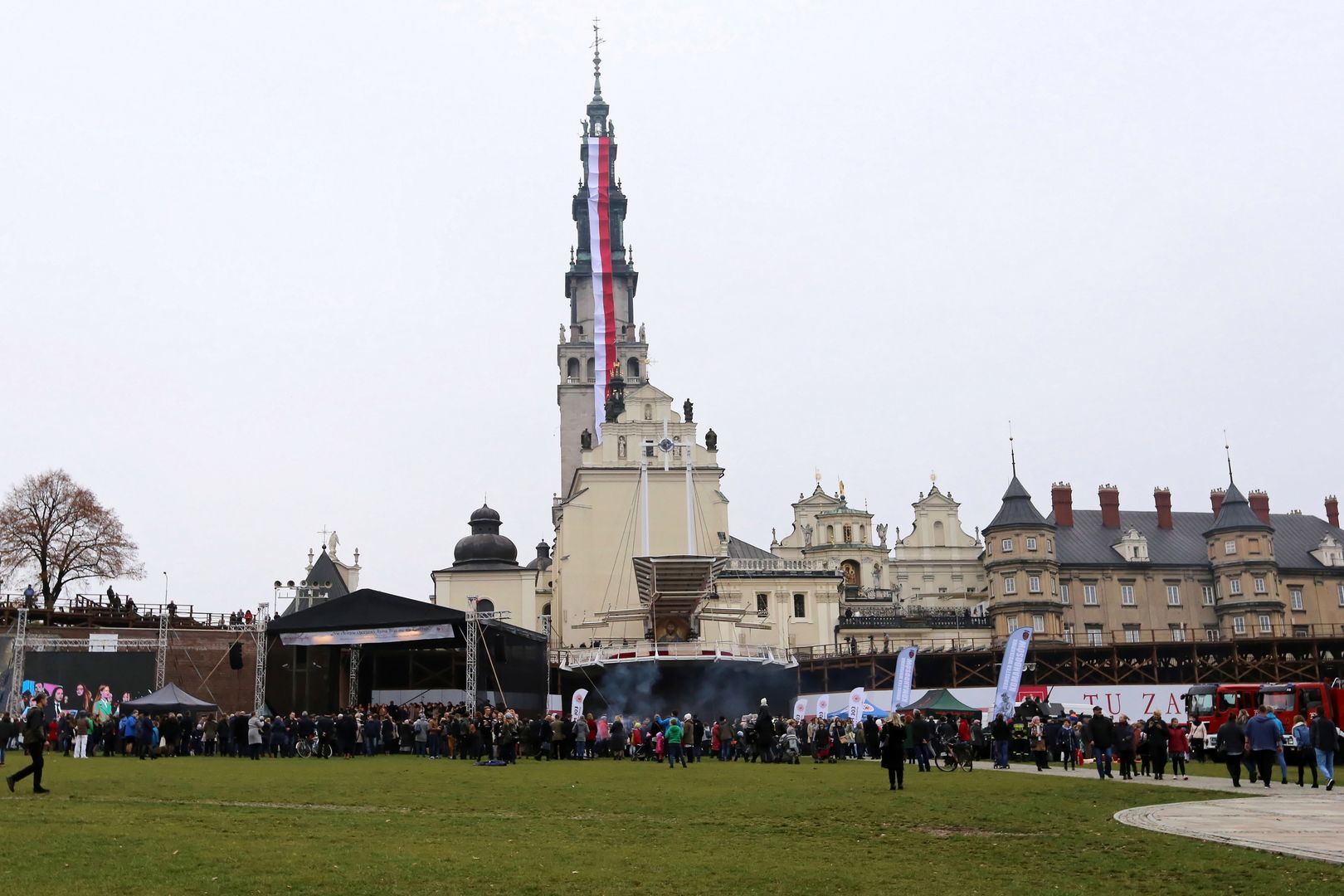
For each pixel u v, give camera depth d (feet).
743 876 60.80
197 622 265.95
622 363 505.66
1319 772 143.02
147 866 60.13
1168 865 65.00
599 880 58.80
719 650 307.58
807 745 209.97
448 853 66.95
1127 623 408.87
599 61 548.72
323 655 260.01
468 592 358.64
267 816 85.05
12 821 76.84
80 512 325.62
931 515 443.73
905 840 76.95
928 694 193.47
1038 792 111.65
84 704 230.27
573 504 371.97
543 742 182.39
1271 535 410.31
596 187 524.93
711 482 376.27
